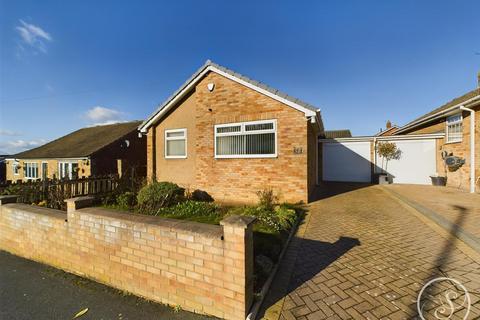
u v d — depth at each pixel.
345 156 16.61
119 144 21.86
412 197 9.59
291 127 8.82
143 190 8.50
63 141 25.81
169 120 11.56
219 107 10.02
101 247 3.55
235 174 9.70
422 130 16.41
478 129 10.43
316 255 4.26
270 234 4.90
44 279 3.71
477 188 10.46
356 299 2.94
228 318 2.65
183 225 3.00
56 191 9.09
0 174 29.14
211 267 2.73
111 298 3.18
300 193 8.70
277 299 2.97
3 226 4.97
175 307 2.92
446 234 5.15
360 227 5.82
